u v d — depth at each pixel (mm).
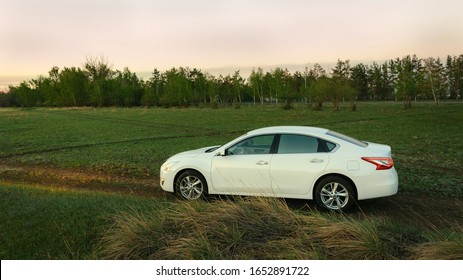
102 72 84312
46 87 88438
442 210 6410
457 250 3980
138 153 14086
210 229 4777
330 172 6258
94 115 44094
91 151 14883
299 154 6480
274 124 27703
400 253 4285
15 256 4543
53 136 21234
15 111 61375
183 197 7156
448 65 100250
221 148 6938
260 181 6621
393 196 7293
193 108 61625
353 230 4488
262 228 4883
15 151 15422
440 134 19625
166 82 89000
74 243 4879
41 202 6523
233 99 83250
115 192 8117
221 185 6840
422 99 92812
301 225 4867
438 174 9367
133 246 4512
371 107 53906
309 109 51156
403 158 12062
